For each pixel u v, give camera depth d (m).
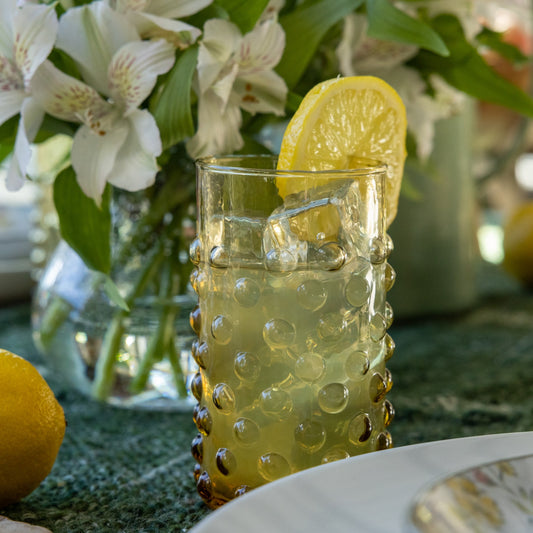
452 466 0.45
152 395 0.62
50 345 0.63
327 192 0.47
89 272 0.62
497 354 0.73
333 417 0.48
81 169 0.54
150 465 0.56
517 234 0.92
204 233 0.49
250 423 0.48
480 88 0.61
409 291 0.81
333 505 0.43
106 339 0.61
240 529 0.41
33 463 0.51
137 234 0.60
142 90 0.53
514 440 0.47
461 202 0.81
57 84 0.54
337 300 0.47
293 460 0.48
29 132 0.55
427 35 0.55
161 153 0.54
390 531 0.42
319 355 0.47
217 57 0.54
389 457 0.45
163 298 0.61
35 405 0.51
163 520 0.50
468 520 0.41
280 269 0.47
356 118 0.49
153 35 0.55
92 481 0.54
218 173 0.48
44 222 0.82
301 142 0.48
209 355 0.49
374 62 0.60
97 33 0.53
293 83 0.57
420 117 0.63
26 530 0.48
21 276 0.93
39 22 0.52
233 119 0.56
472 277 0.85
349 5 0.56
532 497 0.43
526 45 1.12
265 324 0.47
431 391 0.66
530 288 0.95
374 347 0.49
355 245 0.47
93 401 0.65
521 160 1.72
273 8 0.56
